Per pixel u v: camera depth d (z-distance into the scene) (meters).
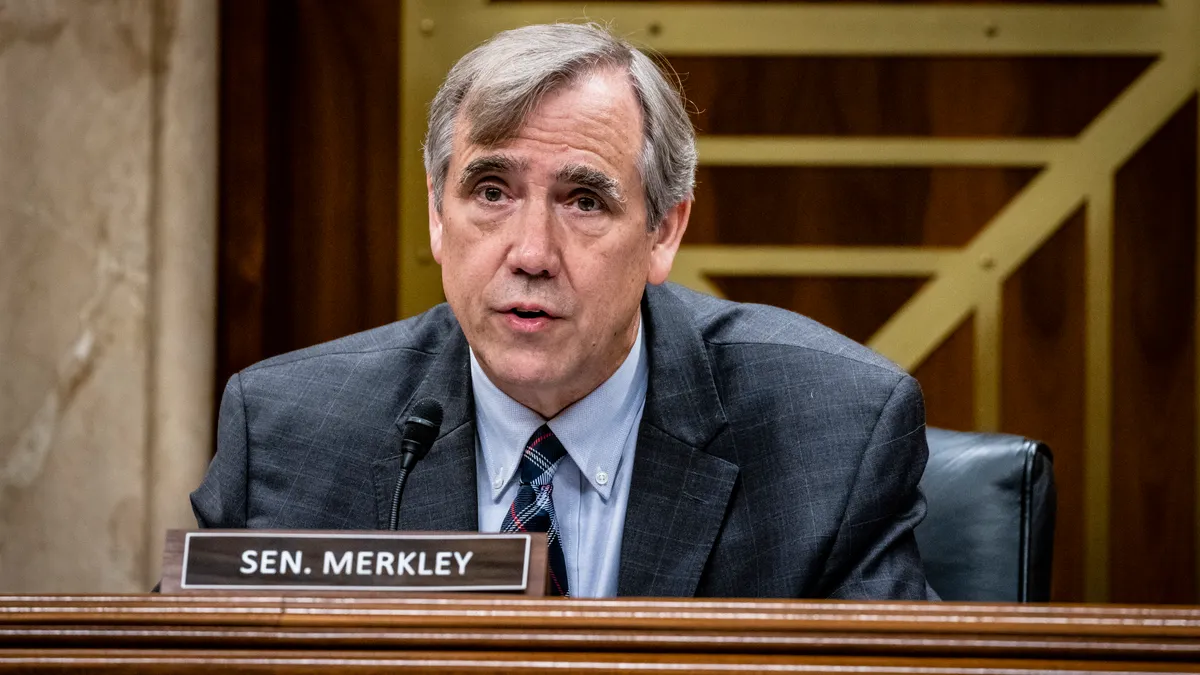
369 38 6.30
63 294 5.51
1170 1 6.20
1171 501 6.23
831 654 1.85
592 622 1.89
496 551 2.14
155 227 5.61
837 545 3.01
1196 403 6.20
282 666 1.87
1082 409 6.25
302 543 2.16
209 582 2.14
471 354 3.22
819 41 6.27
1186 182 6.22
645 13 6.31
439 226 3.01
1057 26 6.23
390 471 3.15
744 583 3.02
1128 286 6.25
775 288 6.35
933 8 6.24
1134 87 6.23
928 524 3.69
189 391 5.64
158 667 1.88
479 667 1.84
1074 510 6.25
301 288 6.29
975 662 1.82
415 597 2.01
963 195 6.29
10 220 5.46
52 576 5.50
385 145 6.30
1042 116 6.25
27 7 5.46
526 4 6.32
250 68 5.97
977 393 6.29
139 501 5.54
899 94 6.28
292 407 3.28
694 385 3.21
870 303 6.34
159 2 5.59
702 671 1.82
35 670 1.89
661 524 3.05
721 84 6.31
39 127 5.48
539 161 2.74
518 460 3.11
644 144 2.86
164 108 5.60
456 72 2.88
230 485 3.19
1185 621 1.83
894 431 3.16
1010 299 6.29
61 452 5.51
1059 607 1.88
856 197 6.30
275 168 6.20
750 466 3.14
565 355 2.83
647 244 2.93
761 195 6.32
